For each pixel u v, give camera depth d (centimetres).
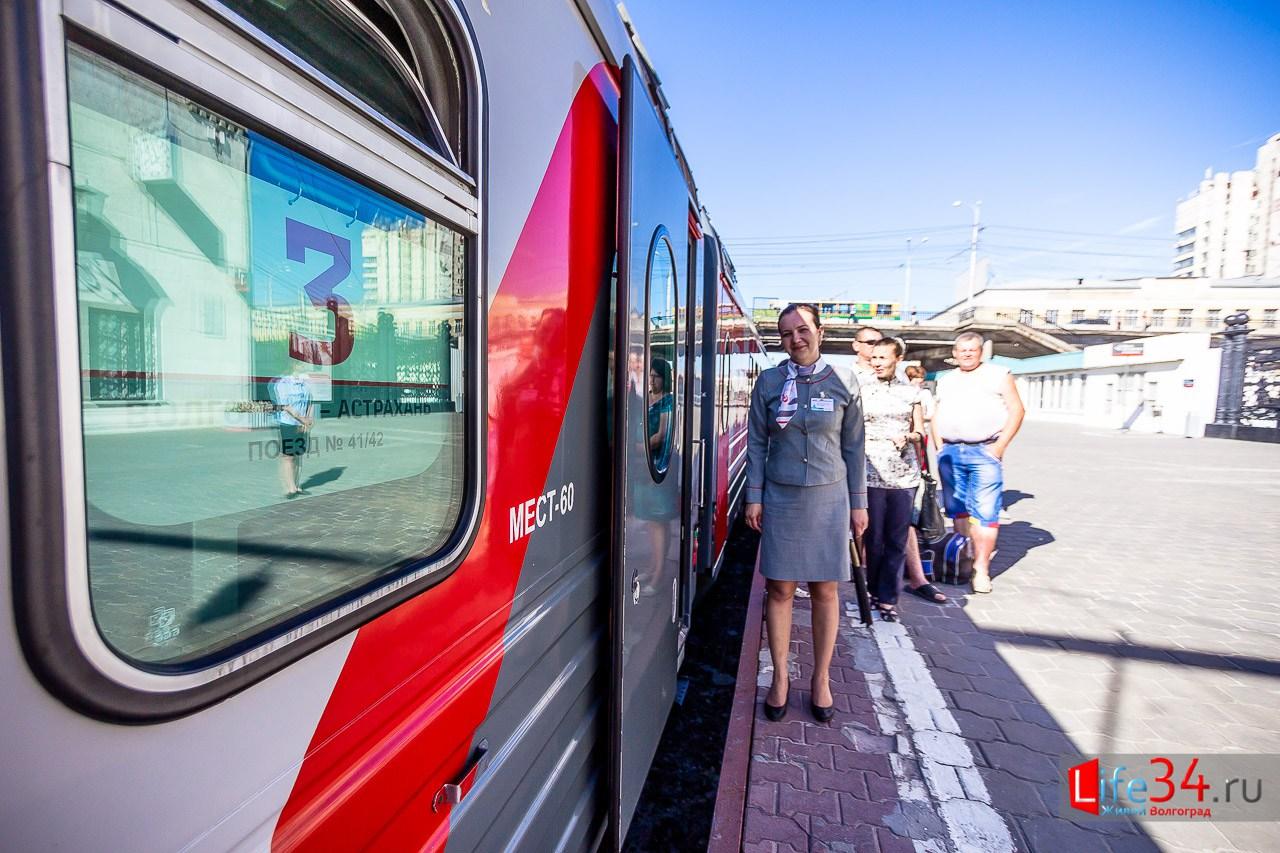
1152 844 217
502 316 117
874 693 316
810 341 264
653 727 211
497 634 120
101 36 48
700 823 237
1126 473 1141
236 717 64
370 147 78
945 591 469
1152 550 590
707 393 370
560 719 157
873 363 391
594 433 174
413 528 95
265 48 62
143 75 52
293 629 69
